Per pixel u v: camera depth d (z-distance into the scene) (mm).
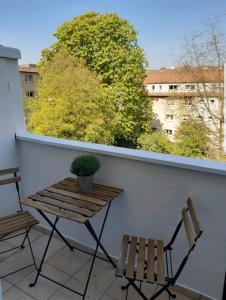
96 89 11711
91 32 12578
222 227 1577
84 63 12688
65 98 11492
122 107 12984
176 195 1710
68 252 2268
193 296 1780
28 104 12875
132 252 1549
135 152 1850
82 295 1730
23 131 2643
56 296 1788
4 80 2402
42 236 2504
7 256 2219
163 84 14008
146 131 14352
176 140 10492
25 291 1829
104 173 1991
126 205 1950
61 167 2279
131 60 12938
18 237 2477
